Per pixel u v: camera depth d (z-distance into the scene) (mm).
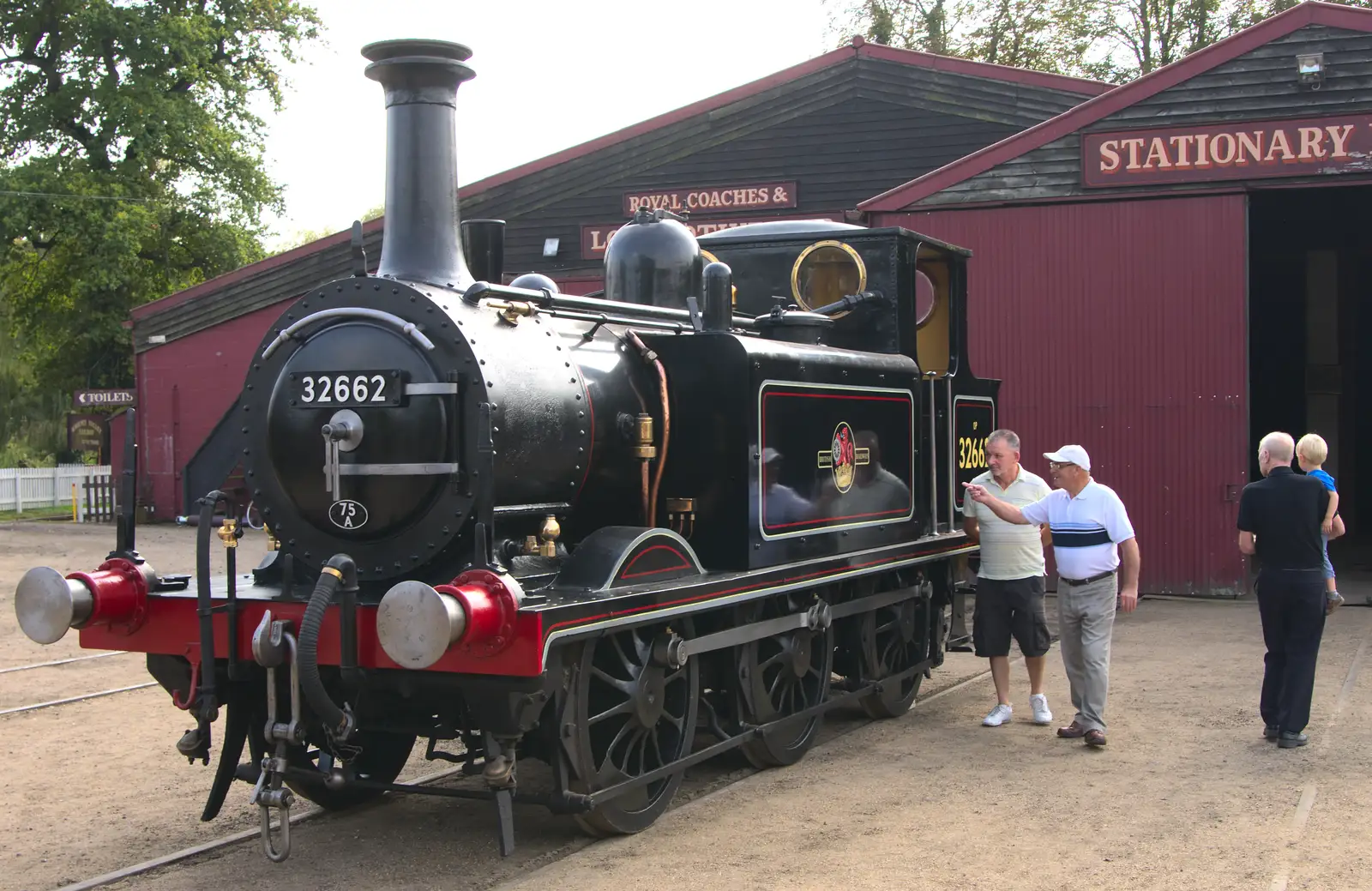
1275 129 11570
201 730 4742
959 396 8352
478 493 4391
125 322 20281
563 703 4691
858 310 7539
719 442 5742
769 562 5883
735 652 5871
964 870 4680
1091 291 12289
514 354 4898
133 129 26531
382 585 4812
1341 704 7559
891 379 7277
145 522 20672
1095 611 6695
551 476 5020
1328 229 17344
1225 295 11859
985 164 12562
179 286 30844
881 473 7160
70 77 28172
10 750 6750
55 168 26953
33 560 16031
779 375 6012
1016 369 12562
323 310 4910
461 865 4863
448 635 4023
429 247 5145
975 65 14883
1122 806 5512
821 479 6414
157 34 27000
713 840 5098
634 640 5152
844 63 15391
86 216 26578
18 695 8156
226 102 29438
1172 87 11891
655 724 5254
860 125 15375
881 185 15305
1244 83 11656
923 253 8070
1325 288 18078
